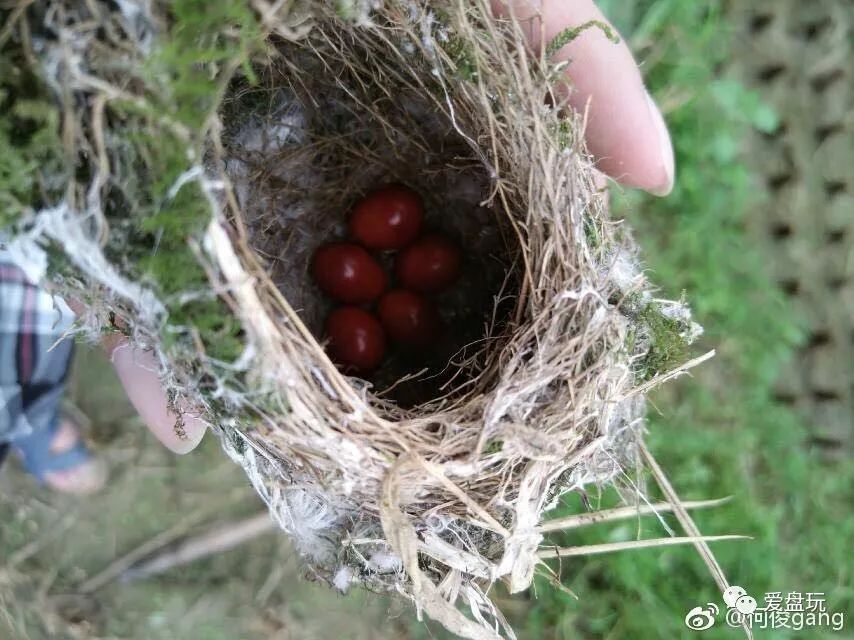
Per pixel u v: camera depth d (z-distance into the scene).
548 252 0.11
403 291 0.15
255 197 0.13
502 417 0.10
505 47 0.11
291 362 0.09
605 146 0.15
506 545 0.11
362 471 0.10
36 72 0.08
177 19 0.08
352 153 0.14
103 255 0.08
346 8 0.10
